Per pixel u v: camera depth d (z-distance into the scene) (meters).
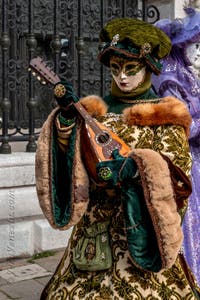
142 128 2.72
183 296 2.74
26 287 4.02
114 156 2.54
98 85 5.42
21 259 4.64
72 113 2.59
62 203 2.68
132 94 2.80
